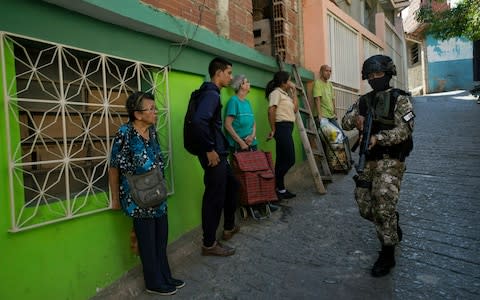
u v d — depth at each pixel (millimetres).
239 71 5375
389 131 3273
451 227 4102
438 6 13570
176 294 3180
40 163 2596
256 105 5918
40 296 2631
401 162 3311
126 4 3090
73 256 2867
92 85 3180
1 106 2443
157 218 3180
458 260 3426
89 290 2979
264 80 6117
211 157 3547
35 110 2779
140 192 2943
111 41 3232
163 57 3848
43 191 2662
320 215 4816
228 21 5094
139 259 3480
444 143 8031
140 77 3617
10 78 2502
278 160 5457
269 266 3598
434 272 3266
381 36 13680
